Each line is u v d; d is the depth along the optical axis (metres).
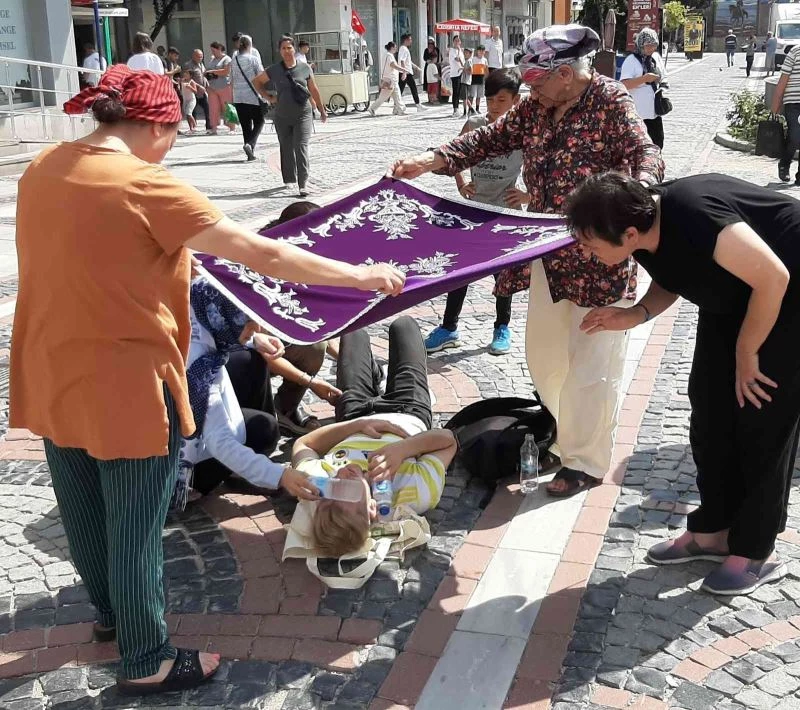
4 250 8.83
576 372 3.99
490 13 41.88
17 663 3.07
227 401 3.88
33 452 4.68
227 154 16.12
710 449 3.30
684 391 5.21
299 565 3.61
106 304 2.45
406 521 3.62
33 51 16.12
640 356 5.78
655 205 2.95
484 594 3.40
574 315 4.00
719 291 2.95
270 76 11.30
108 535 2.72
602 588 3.39
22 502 4.16
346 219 4.05
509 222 3.95
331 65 25.19
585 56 3.74
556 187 3.88
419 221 4.06
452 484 4.23
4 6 15.48
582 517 3.90
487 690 2.89
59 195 2.42
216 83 19.89
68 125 16.22
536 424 4.31
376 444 3.86
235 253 2.49
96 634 3.17
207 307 3.85
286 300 3.30
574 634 3.13
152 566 2.78
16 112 14.85
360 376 4.43
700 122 19.05
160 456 2.64
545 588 3.42
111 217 2.39
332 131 19.95
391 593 3.41
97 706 2.86
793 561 3.50
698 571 3.47
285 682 2.95
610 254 3.00
